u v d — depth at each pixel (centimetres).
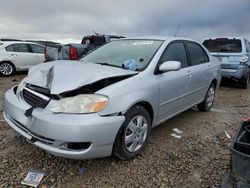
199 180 299
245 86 921
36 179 284
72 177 293
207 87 538
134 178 297
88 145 279
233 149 239
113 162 326
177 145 387
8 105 325
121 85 308
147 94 335
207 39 947
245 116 562
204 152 369
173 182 293
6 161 315
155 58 373
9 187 269
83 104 276
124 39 453
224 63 885
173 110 418
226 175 304
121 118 294
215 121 512
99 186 280
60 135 268
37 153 337
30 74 351
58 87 288
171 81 389
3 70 1034
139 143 339
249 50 972
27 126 290
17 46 1070
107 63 389
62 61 391
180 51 445
